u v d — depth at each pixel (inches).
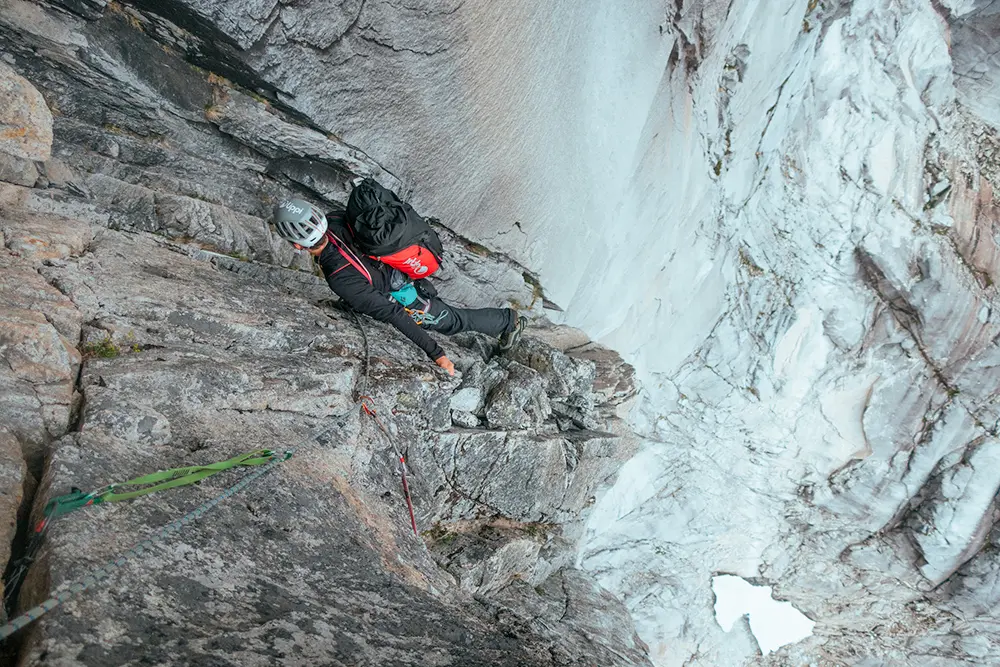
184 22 163.3
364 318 197.0
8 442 103.3
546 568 231.6
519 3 213.6
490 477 201.0
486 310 215.2
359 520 122.1
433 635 95.4
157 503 97.7
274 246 210.8
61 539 83.0
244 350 156.2
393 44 191.3
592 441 231.3
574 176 268.2
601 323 325.4
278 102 187.5
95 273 151.5
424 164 221.0
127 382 124.7
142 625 76.2
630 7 254.2
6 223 151.6
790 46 321.4
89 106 177.3
